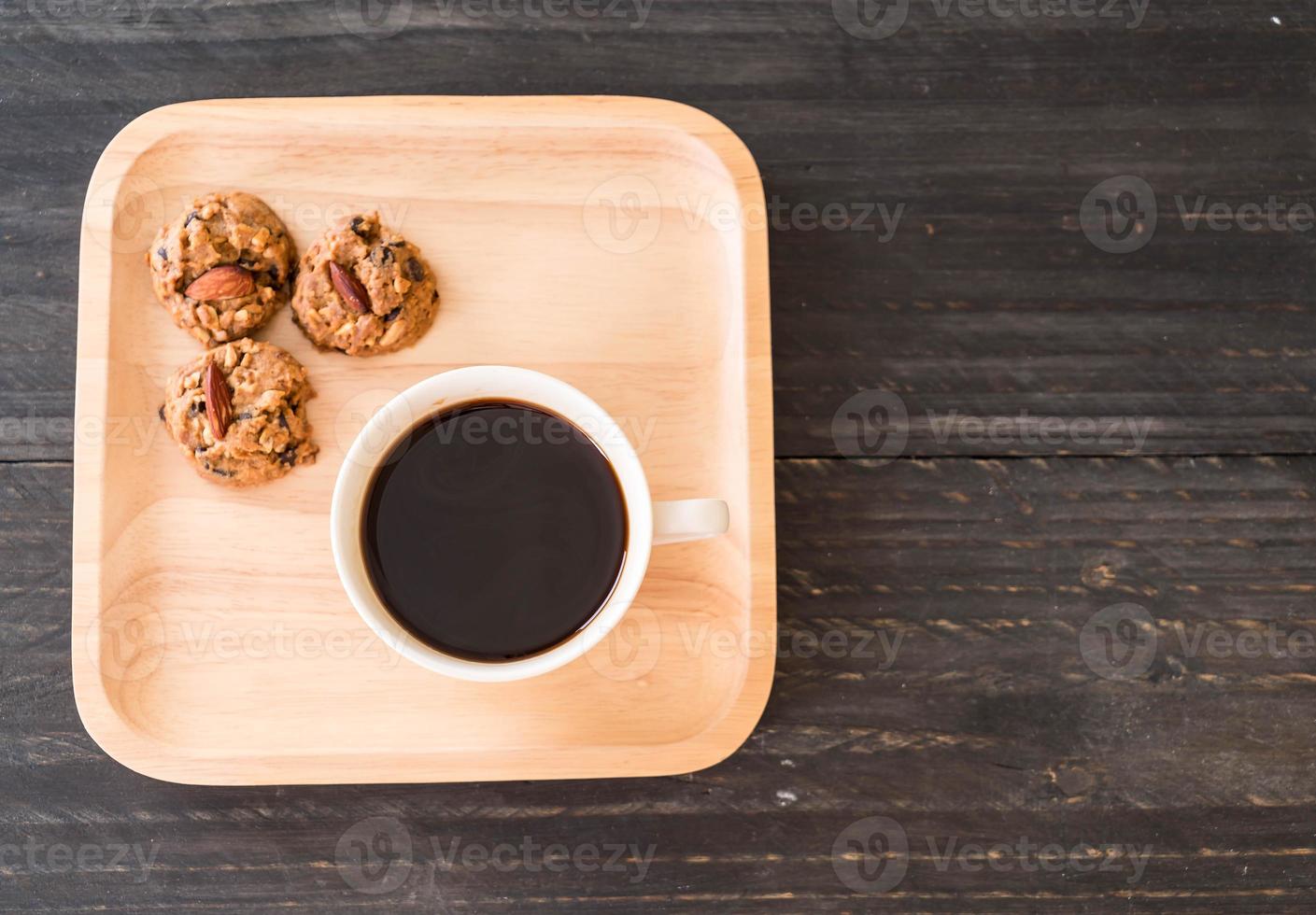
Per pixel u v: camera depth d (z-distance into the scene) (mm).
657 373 679
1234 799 707
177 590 666
